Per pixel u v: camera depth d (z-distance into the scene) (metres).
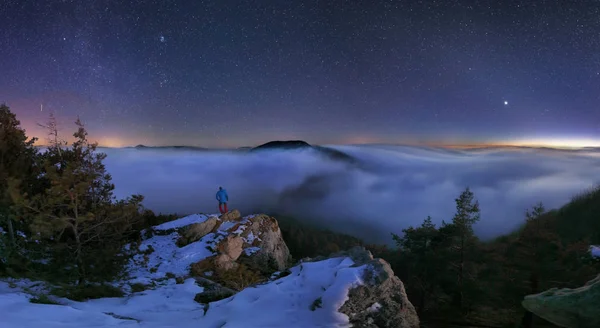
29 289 11.38
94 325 7.88
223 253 20.47
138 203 16.16
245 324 8.12
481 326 25.30
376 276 9.21
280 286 9.80
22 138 16.34
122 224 15.88
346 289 8.95
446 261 33.56
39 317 8.05
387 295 9.16
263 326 7.98
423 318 27.52
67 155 16.20
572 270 29.73
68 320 8.12
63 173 13.83
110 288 13.34
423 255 35.00
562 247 34.50
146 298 11.91
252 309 8.91
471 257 34.09
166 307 10.86
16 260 13.22
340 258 10.88
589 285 5.38
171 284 15.80
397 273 36.12
